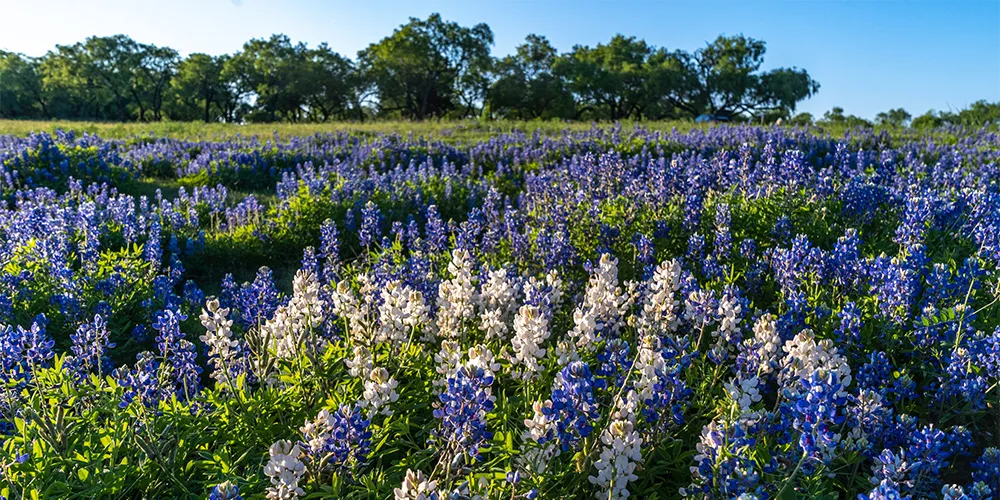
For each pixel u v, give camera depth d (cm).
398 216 1203
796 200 817
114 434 354
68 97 8906
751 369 409
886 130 2214
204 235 996
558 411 318
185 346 446
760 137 1916
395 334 445
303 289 457
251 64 7744
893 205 833
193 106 8906
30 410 342
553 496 330
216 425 382
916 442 336
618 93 7419
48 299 680
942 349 463
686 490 331
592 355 457
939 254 695
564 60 7325
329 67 7762
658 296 466
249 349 482
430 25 7206
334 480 315
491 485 320
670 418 370
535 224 910
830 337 497
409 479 263
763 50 7775
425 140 2256
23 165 1477
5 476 316
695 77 7550
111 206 1066
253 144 2178
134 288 731
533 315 388
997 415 426
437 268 742
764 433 362
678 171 877
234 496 276
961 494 302
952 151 1688
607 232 744
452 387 311
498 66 7450
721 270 642
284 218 1088
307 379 413
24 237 856
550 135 2564
